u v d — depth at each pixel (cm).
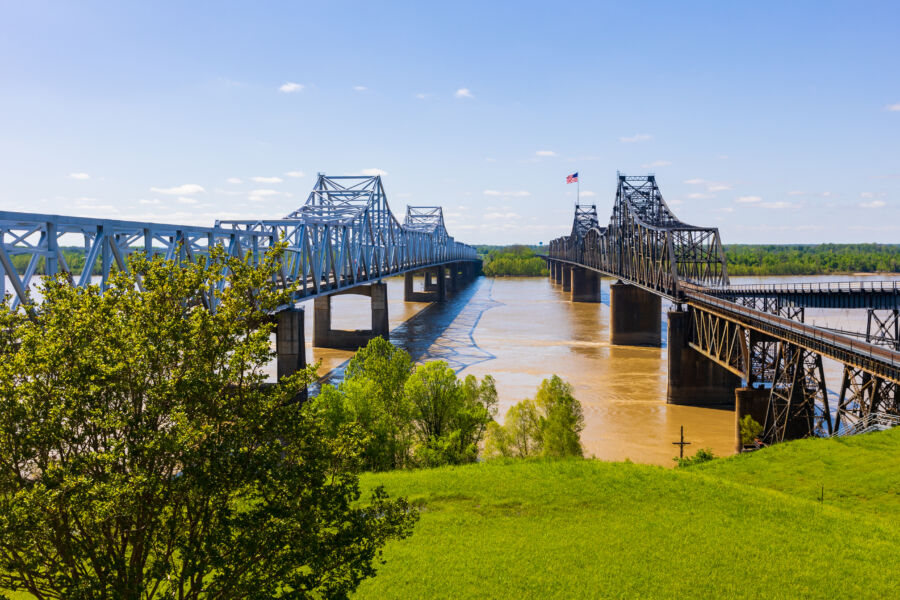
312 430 1354
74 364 1185
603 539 2597
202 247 4834
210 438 1188
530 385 7194
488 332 11744
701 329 6444
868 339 7100
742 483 3291
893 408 3894
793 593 2180
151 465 1138
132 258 1317
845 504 2939
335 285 8538
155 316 1241
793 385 4559
